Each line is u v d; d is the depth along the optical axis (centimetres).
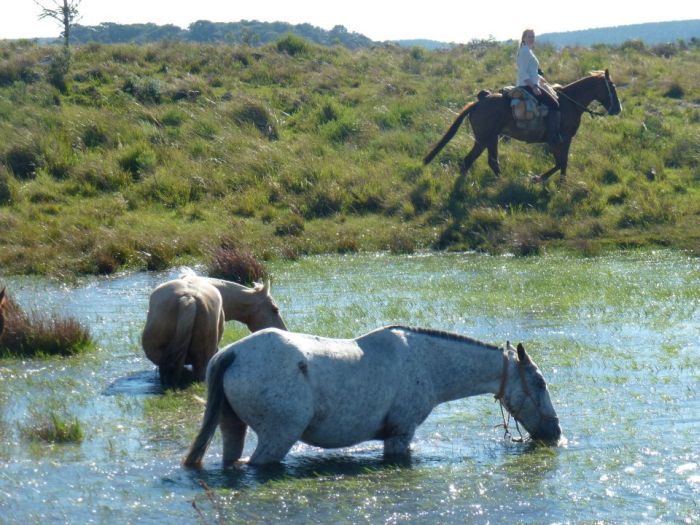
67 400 976
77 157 2456
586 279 1641
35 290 1633
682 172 2362
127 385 1045
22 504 688
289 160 2458
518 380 855
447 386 838
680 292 1515
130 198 2259
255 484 732
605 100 2241
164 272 1819
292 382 748
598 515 684
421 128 2708
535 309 1412
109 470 763
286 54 3550
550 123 2189
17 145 2428
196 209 2205
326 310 1400
